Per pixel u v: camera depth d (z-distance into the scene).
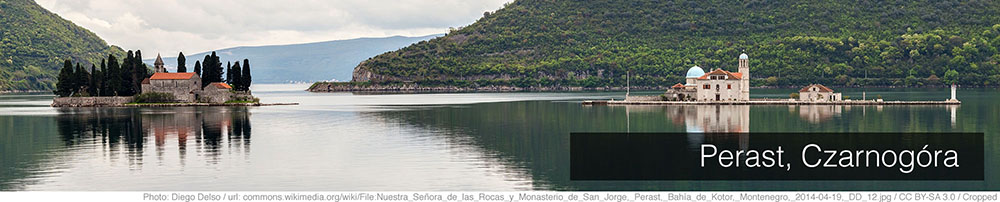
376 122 175.12
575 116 195.25
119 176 94.00
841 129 152.50
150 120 179.38
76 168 99.69
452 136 139.25
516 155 111.81
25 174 95.38
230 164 103.06
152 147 121.56
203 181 90.81
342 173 95.94
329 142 128.62
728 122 170.00
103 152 115.19
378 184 88.81
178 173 96.00
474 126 163.12
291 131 149.75
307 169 98.94
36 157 109.50
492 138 135.75
